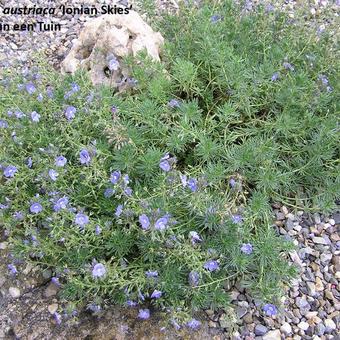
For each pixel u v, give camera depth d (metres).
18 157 0.53
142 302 0.51
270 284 0.49
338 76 0.60
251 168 0.55
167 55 0.62
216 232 0.50
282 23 0.68
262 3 0.69
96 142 0.52
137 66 0.58
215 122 0.57
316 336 0.50
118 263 0.50
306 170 0.57
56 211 0.48
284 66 0.60
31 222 0.52
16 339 0.50
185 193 0.49
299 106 0.58
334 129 0.56
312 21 0.74
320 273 0.54
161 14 0.71
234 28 0.66
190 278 0.48
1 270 0.54
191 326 0.47
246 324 0.50
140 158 0.52
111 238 0.49
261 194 0.52
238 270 0.49
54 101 0.56
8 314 0.51
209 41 0.58
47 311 0.51
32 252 0.52
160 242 0.48
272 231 0.51
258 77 0.58
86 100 0.55
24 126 0.54
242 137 0.59
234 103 0.59
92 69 0.63
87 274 0.47
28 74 0.61
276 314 0.50
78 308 0.51
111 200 0.51
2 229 0.56
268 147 0.54
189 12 0.65
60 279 0.53
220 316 0.51
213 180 0.51
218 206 0.49
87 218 0.47
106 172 0.51
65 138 0.53
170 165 0.50
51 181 0.51
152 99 0.59
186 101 0.61
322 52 0.64
